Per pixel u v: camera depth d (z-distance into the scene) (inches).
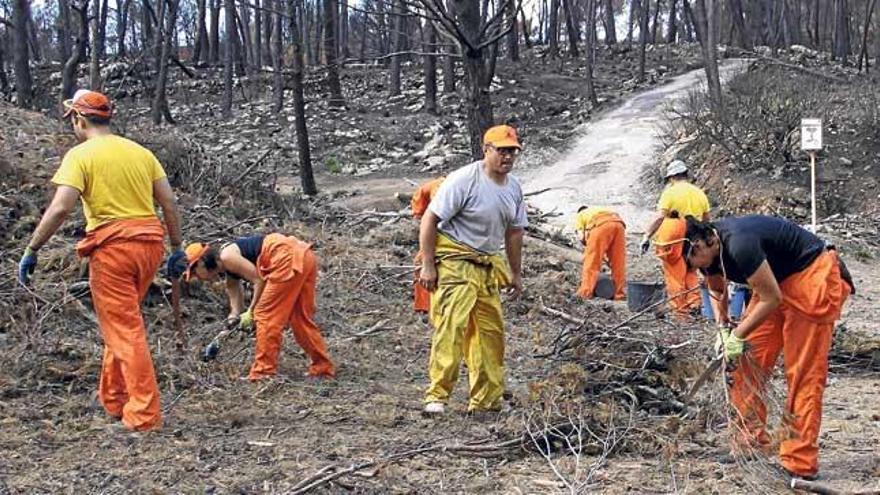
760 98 915.4
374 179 1079.6
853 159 893.8
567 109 1369.3
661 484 209.6
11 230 374.6
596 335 312.3
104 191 228.7
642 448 230.8
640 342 295.4
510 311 414.3
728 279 211.9
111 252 229.3
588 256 481.4
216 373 293.0
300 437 236.4
